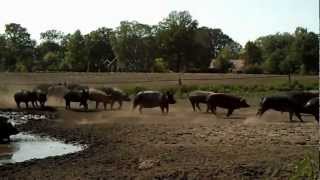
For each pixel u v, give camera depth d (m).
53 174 18.69
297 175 10.84
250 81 76.81
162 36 162.50
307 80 73.75
